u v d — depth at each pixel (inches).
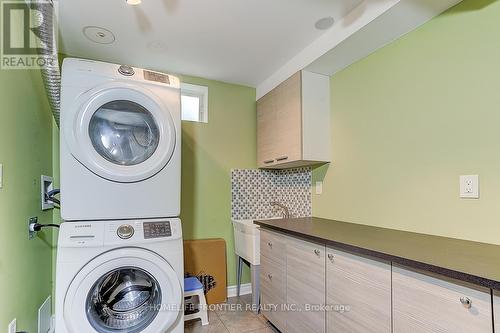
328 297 59.4
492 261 40.3
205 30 79.6
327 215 96.0
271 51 92.0
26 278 62.1
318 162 97.0
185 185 110.5
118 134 63.9
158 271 58.8
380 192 75.9
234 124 120.6
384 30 68.0
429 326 39.6
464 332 35.5
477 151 54.4
